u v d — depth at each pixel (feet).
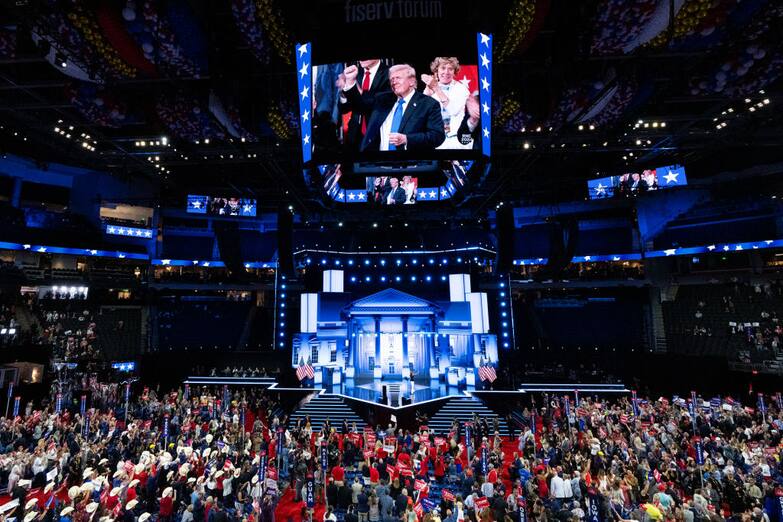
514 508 45.70
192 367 125.29
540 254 156.56
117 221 140.56
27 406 85.15
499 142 84.17
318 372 116.16
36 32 50.06
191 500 46.73
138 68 57.31
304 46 43.21
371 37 42.75
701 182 122.42
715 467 53.78
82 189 136.36
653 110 81.25
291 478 60.39
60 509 46.55
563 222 114.93
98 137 88.28
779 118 83.51
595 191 119.24
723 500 49.73
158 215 148.56
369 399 96.99
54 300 124.16
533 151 89.92
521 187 129.90
